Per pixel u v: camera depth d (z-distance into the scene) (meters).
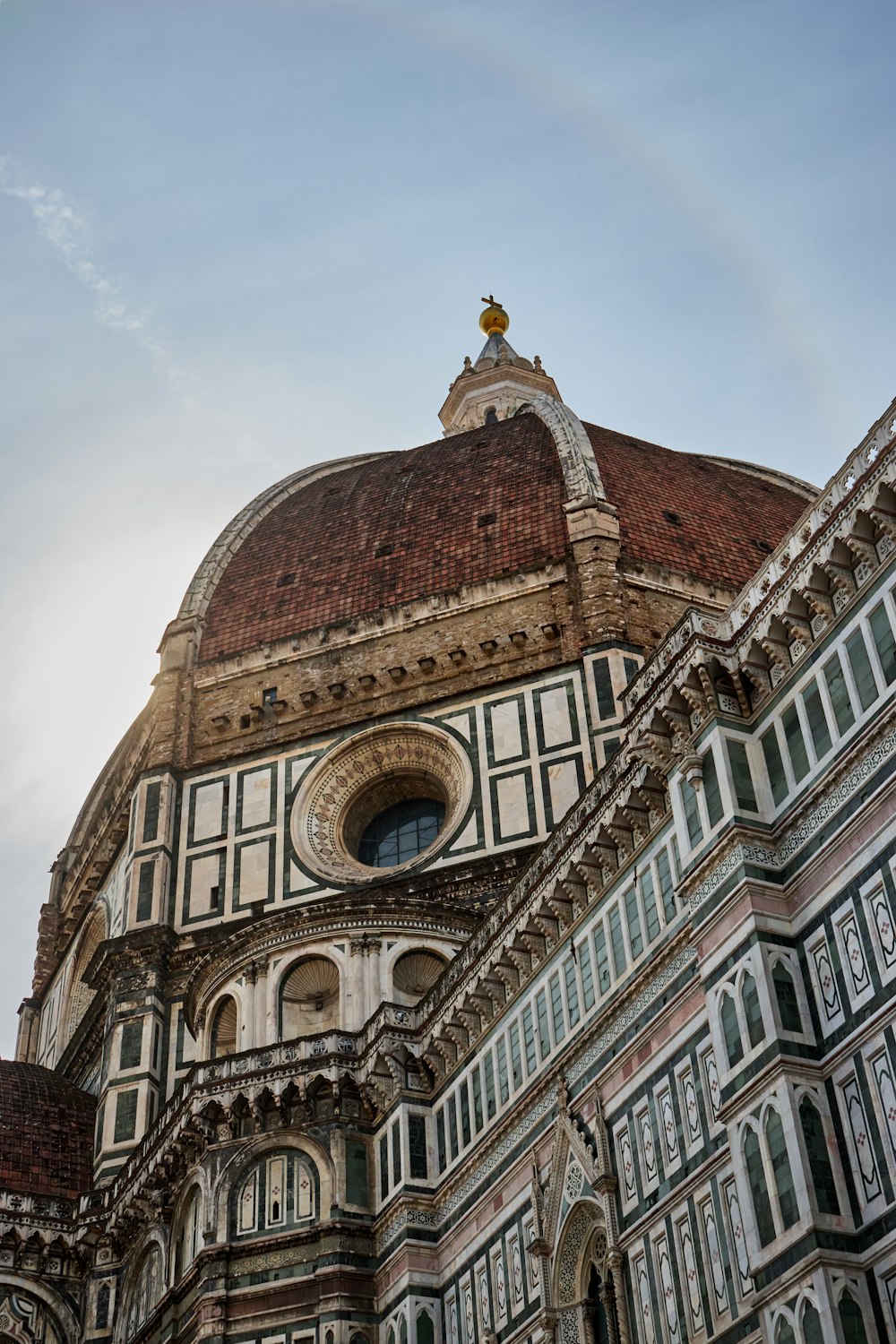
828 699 42.31
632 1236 44.91
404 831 82.38
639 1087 46.41
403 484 96.94
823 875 40.78
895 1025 37.38
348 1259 56.78
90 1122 77.19
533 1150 50.69
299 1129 60.12
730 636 45.88
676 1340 42.16
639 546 87.62
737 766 44.00
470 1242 53.09
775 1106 38.69
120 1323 65.31
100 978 81.56
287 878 78.75
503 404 134.00
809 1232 36.47
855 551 42.06
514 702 80.31
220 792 83.56
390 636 86.19
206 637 91.25
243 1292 57.47
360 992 64.75
